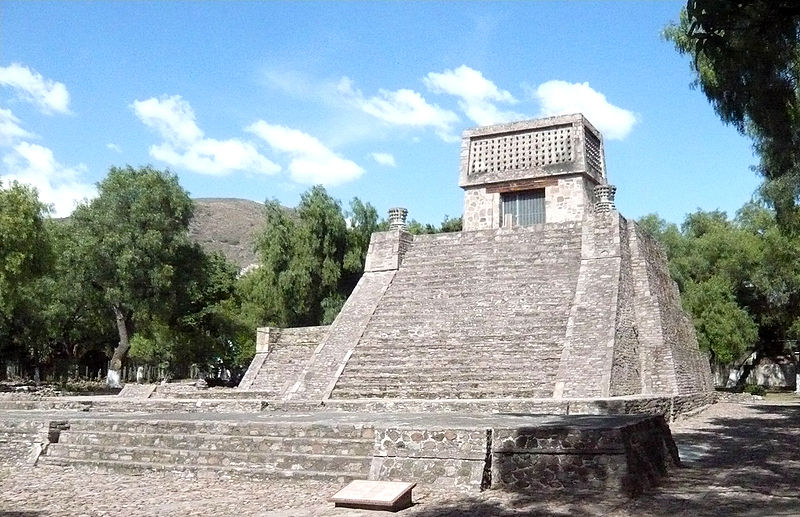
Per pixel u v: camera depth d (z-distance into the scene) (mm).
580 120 27750
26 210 28047
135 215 33969
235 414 14602
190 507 9055
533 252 23875
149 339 43500
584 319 19922
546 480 9500
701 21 6945
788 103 9812
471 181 28938
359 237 41719
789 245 34938
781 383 47531
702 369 26078
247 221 146250
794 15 7695
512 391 18047
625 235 22906
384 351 21281
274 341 27781
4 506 9203
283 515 8516
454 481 9609
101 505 9234
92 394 29328
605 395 17094
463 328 21391
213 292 44094
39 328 42062
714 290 36438
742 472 10750
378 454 10227
